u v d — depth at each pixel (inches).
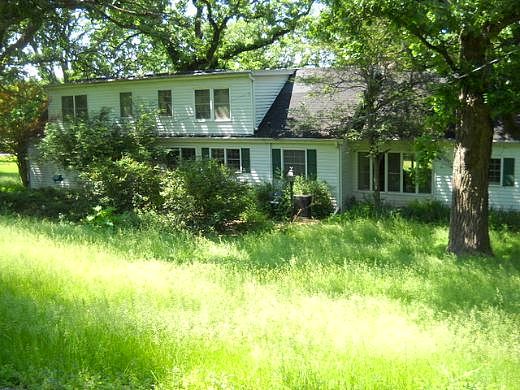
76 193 870.4
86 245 520.4
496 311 333.1
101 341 227.9
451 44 586.2
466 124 566.6
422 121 784.9
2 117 1151.0
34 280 346.9
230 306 316.8
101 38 1290.6
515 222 751.7
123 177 814.5
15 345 221.9
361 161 960.3
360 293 394.3
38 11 860.0
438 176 888.3
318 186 930.7
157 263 462.0
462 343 263.7
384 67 800.9
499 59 507.8
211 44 1380.4
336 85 856.9
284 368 205.9
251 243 619.5
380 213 821.2
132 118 1112.2
